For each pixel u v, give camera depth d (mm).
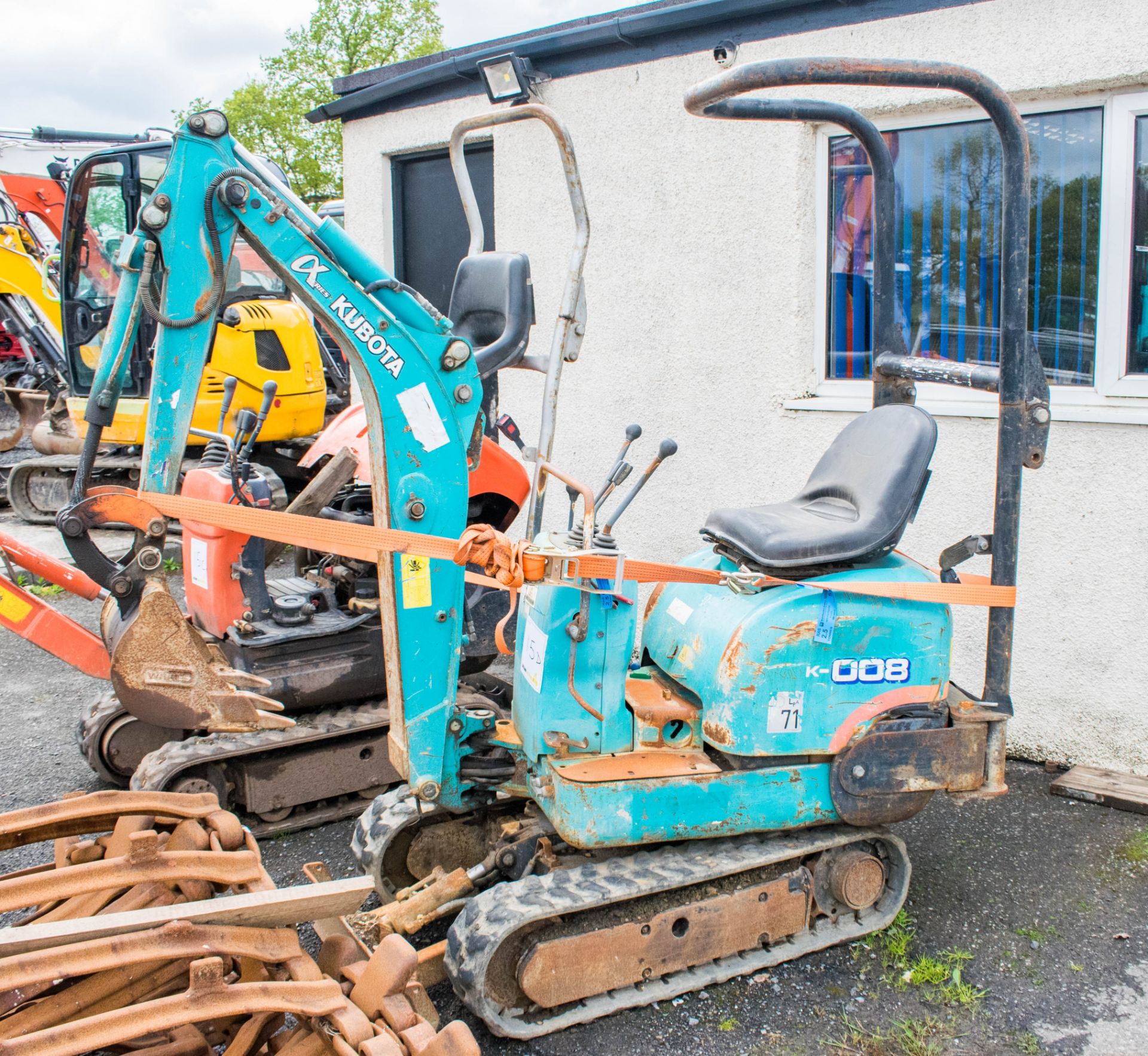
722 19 4832
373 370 2824
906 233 4660
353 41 31656
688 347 5242
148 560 2633
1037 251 4336
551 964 2729
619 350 5520
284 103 31219
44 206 10945
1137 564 4078
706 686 3000
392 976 2152
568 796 2818
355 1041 2037
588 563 2799
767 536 2998
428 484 2924
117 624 3508
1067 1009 2859
